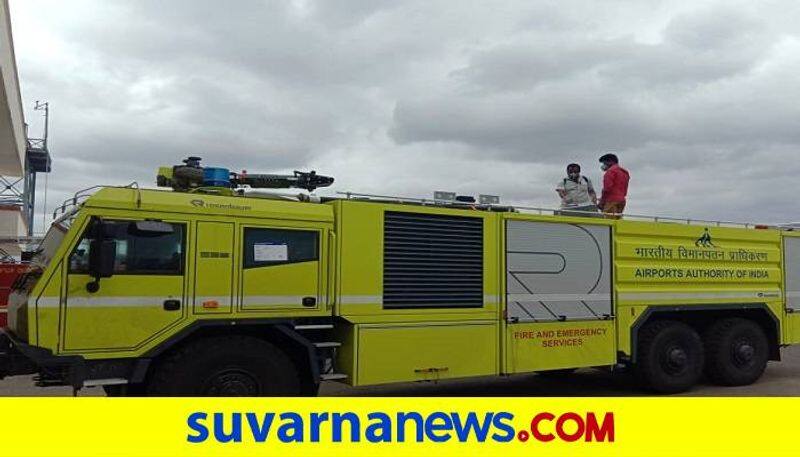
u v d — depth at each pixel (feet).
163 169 21.80
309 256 20.45
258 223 19.74
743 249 31.27
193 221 18.83
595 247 26.78
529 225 25.21
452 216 23.35
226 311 19.04
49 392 28.99
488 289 23.90
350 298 20.97
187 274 18.60
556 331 25.35
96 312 17.40
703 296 29.58
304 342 20.21
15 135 70.85
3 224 86.79
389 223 22.03
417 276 22.36
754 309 31.58
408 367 21.89
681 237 29.35
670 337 28.66
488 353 23.68
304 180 23.90
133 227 17.78
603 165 33.81
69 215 18.69
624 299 27.30
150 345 17.97
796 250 33.35
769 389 30.09
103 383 17.39
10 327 19.89
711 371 30.45
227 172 21.49
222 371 18.90
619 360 27.53
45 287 16.88
